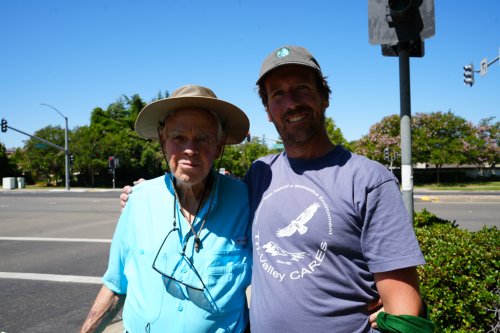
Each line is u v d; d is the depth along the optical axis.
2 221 12.11
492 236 3.67
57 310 4.52
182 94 1.88
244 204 1.95
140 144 44.12
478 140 40.59
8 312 4.46
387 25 3.13
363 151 42.34
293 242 1.64
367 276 1.59
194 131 1.84
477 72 17.41
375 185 1.57
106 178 44.22
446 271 2.85
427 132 40.38
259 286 1.71
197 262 1.77
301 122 1.81
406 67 3.31
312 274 1.58
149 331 1.74
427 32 3.06
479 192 24.86
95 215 13.51
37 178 46.25
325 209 1.61
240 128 2.12
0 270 6.27
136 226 1.90
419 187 34.84
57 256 7.21
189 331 1.71
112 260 1.95
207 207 1.86
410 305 1.46
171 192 1.92
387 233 1.51
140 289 1.80
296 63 1.79
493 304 2.73
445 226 4.48
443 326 2.79
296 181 1.75
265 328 1.64
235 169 47.72
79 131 43.50
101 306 1.93
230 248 1.83
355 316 1.56
